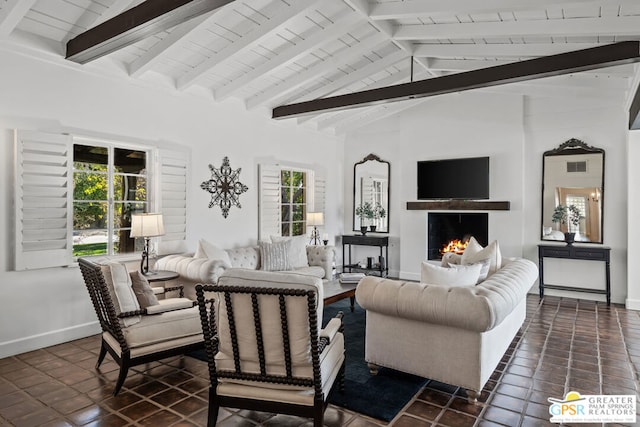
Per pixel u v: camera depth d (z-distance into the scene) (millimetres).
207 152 5285
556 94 5637
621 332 4242
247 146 5879
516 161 6230
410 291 2811
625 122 5570
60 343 3875
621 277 5590
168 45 3863
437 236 7145
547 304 5492
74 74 3934
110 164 4363
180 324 3092
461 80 4414
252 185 5973
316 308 2113
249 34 4074
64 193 3818
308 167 7094
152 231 4094
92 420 2477
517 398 2783
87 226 4199
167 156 4754
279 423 2473
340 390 2840
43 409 2607
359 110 7082
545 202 6094
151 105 4621
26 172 3574
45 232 3707
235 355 2244
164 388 2930
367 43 4781
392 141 7578
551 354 3598
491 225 6426
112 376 3125
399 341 2992
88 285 3084
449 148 6816
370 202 7816
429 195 6969
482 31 4145
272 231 6254
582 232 5832
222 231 5504
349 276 4906
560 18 3809
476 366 2666
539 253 5871
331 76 5688
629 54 3518
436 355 2822
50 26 3551
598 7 3502
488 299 2543
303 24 4246
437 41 5008
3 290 3523
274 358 2199
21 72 3578
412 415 2568
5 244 3533
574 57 3768
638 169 5203
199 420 2492
